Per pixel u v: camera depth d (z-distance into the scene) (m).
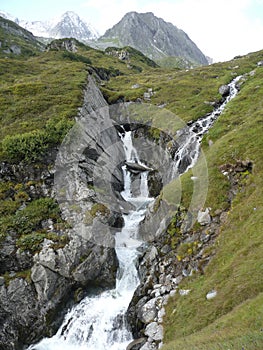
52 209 28.19
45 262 23.86
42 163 31.75
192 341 15.47
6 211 27.06
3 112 40.06
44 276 23.36
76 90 49.53
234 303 17.36
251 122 36.22
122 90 76.25
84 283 24.67
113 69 109.44
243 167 29.00
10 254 24.03
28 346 21.95
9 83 55.88
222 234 23.83
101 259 25.52
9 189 29.39
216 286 19.48
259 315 14.40
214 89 65.75
